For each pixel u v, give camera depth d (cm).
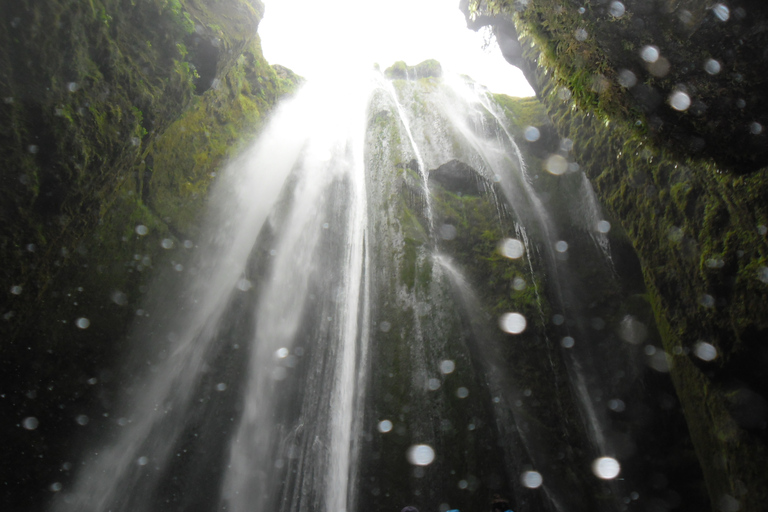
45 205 566
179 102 747
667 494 779
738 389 529
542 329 865
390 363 800
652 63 376
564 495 705
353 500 709
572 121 863
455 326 818
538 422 767
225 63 884
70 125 557
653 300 667
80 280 762
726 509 566
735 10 320
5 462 704
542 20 441
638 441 827
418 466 698
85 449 776
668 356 678
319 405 849
